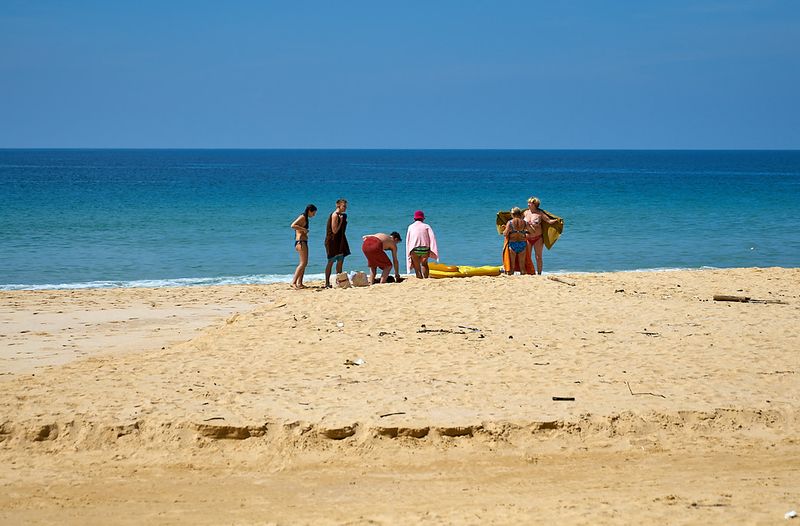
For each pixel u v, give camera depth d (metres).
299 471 7.98
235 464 8.14
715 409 8.86
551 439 8.44
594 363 10.64
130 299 18.11
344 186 72.25
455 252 27.77
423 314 13.47
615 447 8.35
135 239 29.83
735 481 7.33
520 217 18.30
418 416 8.65
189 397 9.29
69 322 15.45
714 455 8.17
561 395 9.35
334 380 9.96
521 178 98.06
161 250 27.38
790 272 19.30
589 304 14.36
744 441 8.46
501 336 12.11
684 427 8.66
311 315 13.45
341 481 7.71
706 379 9.92
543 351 11.27
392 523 6.34
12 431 8.48
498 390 9.54
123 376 10.21
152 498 7.34
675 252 27.92
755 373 10.16
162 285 21.14
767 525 5.81
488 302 14.38
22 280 21.64
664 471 7.76
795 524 5.82
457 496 7.19
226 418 8.59
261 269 24.02
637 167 160.38
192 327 15.01
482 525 6.15
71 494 7.44
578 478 7.63
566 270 24.36
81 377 10.20
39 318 15.82
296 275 18.59
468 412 8.78
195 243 29.08
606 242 30.30
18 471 7.97
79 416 8.66
